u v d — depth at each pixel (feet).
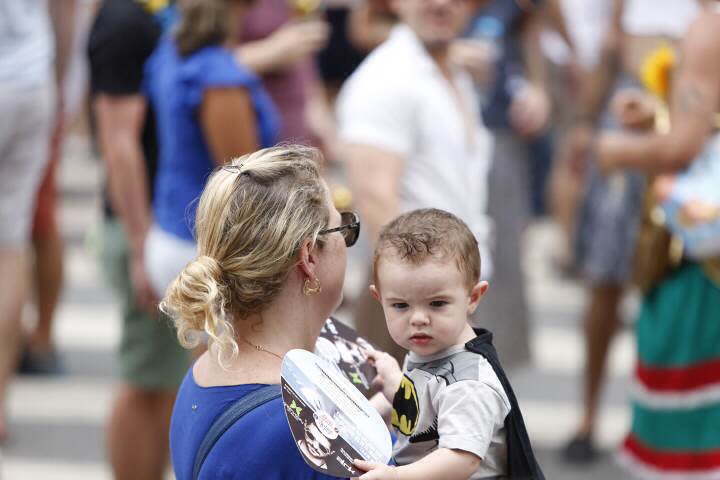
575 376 61.93
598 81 57.00
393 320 21.63
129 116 42.45
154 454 42.88
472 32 58.75
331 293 21.53
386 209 37.37
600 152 40.65
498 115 57.16
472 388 20.90
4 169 47.11
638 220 49.60
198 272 20.57
